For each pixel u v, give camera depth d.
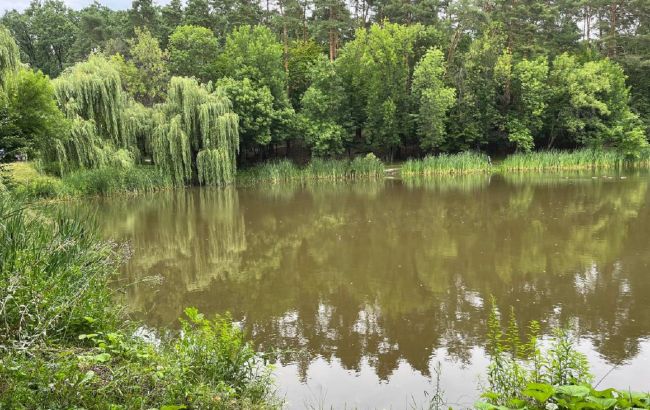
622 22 45.31
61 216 8.38
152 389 4.05
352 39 48.41
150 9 49.56
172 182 28.62
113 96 26.81
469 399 6.23
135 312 9.39
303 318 9.11
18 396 3.31
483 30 39.62
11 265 5.28
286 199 25.22
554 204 20.81
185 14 47.12
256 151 39.19
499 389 5.20
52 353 4.17
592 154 36.59
